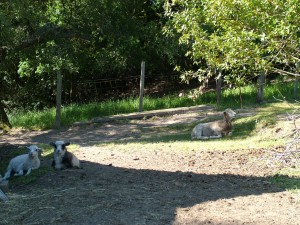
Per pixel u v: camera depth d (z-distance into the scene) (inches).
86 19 729.0
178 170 366.6
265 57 270.1
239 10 261.9
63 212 265.1
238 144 466.3
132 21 824.9
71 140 603.5
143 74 748.0
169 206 272.4
